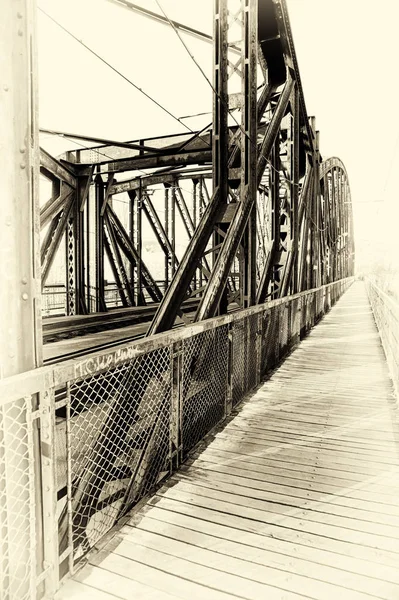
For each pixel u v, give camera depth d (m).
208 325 3.58
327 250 19.84
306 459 3.38
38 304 1.77
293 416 4.37
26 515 1.75
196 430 3.65
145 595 1.93
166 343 2.83
